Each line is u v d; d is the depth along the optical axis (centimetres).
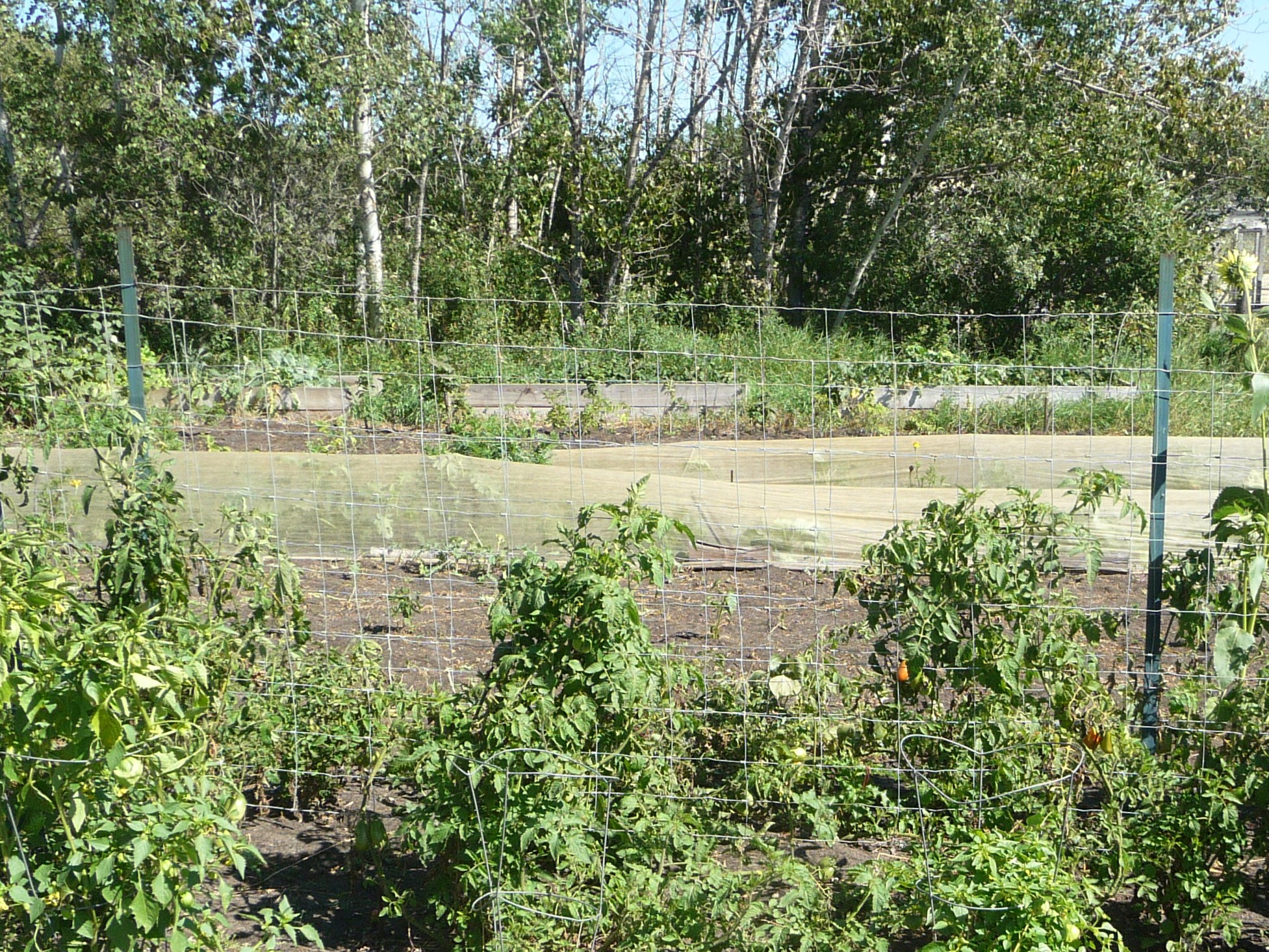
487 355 1438
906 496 693
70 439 584
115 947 249
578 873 309
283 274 1962
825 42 1953
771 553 673
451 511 682
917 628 366
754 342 1656
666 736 363
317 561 680
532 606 315
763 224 2125
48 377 448
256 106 1920
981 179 2056
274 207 1939
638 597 623
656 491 685
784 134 2011
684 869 315
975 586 364
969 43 1838
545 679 312
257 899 350
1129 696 382
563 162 2050
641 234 2070
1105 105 1955
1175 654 514
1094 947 298
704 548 684
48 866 256
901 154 2138
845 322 2144
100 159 2030
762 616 586
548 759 297
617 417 1232
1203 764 352
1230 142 2114
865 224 2175
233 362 1212
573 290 2080
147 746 267
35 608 257
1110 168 1934
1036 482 782
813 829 383
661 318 1972
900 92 2038
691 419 1227
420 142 1823
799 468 826
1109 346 1527
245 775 407
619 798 319
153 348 1842
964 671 372
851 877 315
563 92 2083
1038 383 1234
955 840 325
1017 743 351
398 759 338
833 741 385
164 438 476
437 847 306
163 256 1916
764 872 292
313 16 1759
